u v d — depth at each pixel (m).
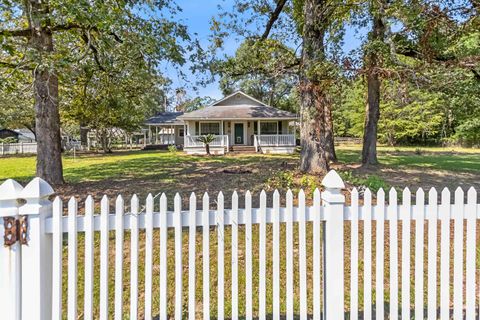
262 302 2.03
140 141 35.22
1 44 5.82
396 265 2.09
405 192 2.09
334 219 2.02
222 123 21.45
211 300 2.62
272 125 22.92
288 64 9.22
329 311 2.01
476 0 6.54
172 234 4.20
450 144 26.78
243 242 3.91
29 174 11.05
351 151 21.73
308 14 8.05
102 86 9.21
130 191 7.48
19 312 1.68
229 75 10.65
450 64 7.59
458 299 2.12
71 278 1.79
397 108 26.78
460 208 2.12
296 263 3.36
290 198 2.02
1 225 1.67
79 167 12.84
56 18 5.78
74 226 1.80
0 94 9.25
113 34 7.04
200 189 7.70
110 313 2.43
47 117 7.85
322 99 8.66
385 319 2.35
